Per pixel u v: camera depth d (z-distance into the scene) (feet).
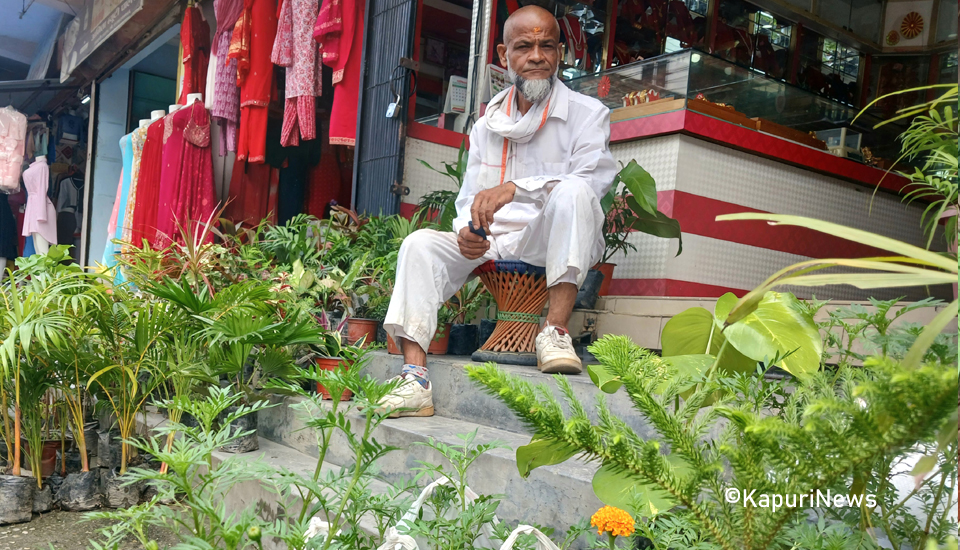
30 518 7.69
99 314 8.06
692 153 11.96
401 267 7.91
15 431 7.79
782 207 13.10
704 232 12.03
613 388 3.17
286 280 10.64
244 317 7.72
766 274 12.78
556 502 5.17
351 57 15.55
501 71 14.21
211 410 3.79
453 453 4.20
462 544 3.92
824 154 13.38
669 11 21.48
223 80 18.70
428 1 18.11
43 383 8.01
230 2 18.49
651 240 11.93
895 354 3.20
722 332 3.97
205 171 18.45
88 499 8.10
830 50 24.94
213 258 10.91
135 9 20.80
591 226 7.74
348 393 8.67
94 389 8.63
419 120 14.70
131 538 6.88
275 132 19.12
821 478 1.82
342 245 12.48
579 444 2.02
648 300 9.71
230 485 3.51
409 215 14.05
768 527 1.96
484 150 9.08
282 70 19.13
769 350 3.47
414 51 13.99
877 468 2.56
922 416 1.52
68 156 30.37
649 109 12.30
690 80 11.81
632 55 20.61
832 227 1.58
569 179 7.87
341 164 20.07
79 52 25.39
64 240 30.09
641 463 2.03
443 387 8.04
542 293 8.68
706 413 2.65
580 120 8.61
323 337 8.61
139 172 18.98
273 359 8.45
